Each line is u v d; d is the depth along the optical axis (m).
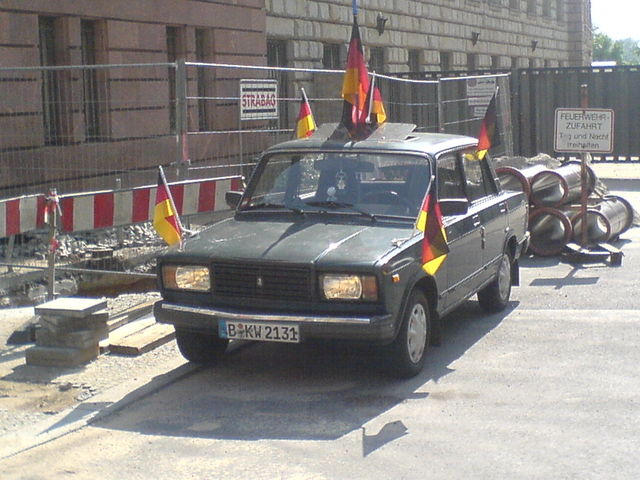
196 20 19.33
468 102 18.02
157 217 8.34
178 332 7.50
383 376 7.43
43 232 11.35
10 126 13.97
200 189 10.16
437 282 7.62
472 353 8.07
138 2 17.44
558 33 49.53
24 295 10.21
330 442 5.98
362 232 7.40
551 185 13.36
